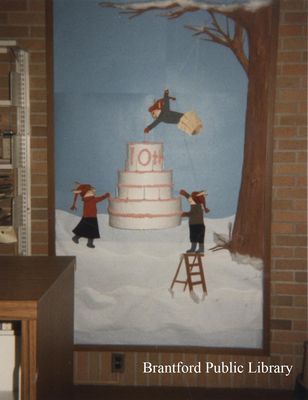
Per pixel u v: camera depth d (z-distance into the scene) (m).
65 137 3.19
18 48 2.99
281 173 3.15
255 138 3.14
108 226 3.22
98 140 3.19
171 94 3.16
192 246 3.21
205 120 3.16
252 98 3.13
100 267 3.24
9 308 1.50
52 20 3.14
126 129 3.18
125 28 3.14
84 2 3.14
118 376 3.26
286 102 3.11
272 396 3.14
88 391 3.17
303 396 2.98
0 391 1.79
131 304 3.24
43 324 1.60
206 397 3.12
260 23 3.09
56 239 3.24
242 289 3.21
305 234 3.17
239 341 3.23
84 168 3.20
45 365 1.63
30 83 3.17
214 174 3.18
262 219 3.16
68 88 3.17
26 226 3.14
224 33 3.11
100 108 3.18
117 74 3.16
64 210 3.23
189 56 3.14
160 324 3.25
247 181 3.16
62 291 1.93
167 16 3.13
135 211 3.19
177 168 3.19
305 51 3.08
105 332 3.26
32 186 3.22
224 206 3.19
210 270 3.21
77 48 3.15
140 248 3.22
